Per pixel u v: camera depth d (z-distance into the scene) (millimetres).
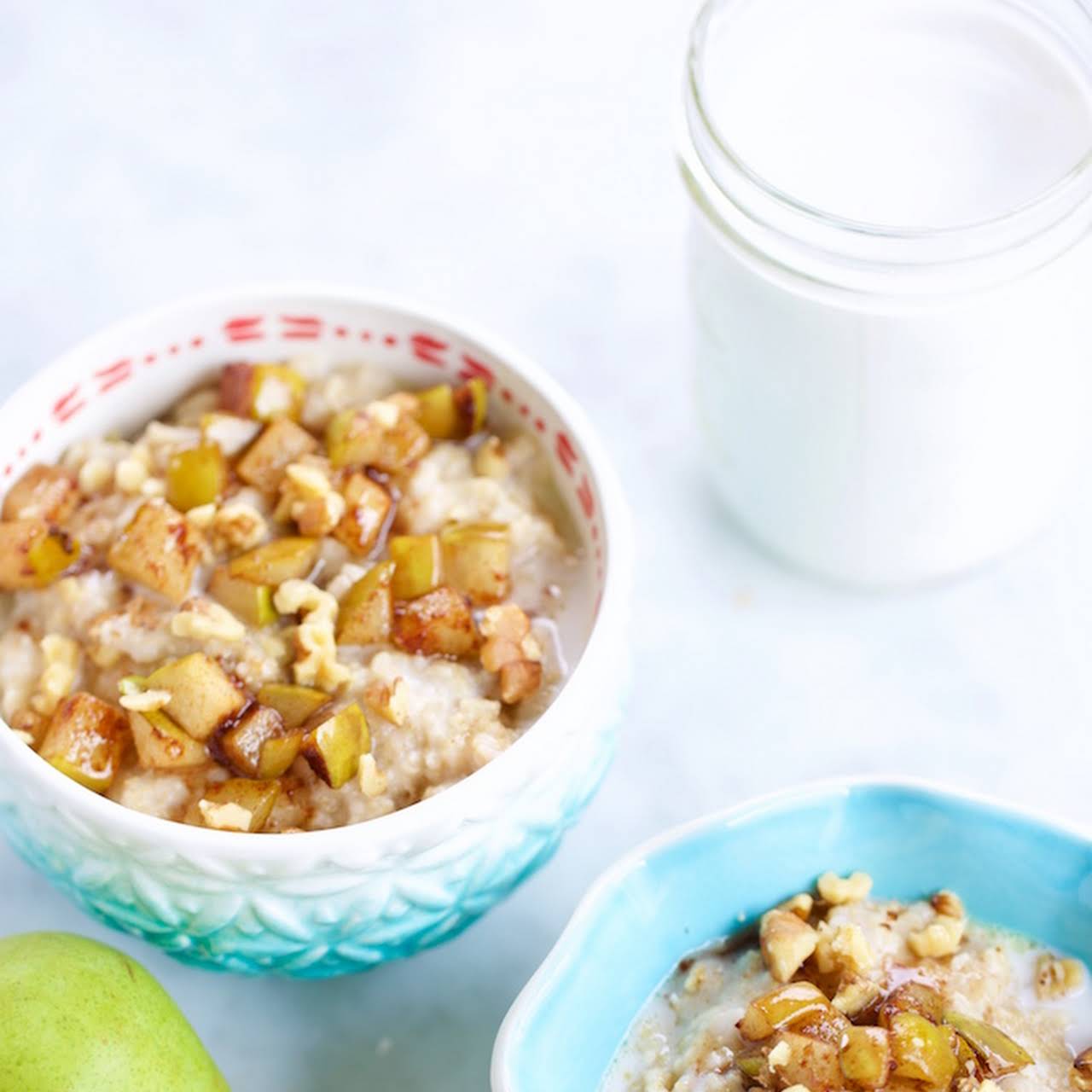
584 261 841
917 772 763
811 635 784
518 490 730
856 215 720
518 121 865
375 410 728
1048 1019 691
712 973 697
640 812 762
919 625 784
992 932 702
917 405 728
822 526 767
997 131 731
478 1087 730
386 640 705
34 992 673
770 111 739
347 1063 734
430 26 883
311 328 745
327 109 867
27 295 835
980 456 743
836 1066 664
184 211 850
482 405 740
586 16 884
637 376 822
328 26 883
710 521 802
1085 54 729
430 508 723
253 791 687
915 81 740
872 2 747
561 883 754
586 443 717
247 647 703
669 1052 689
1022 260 701
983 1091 660
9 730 683
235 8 885
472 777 673
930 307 709
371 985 744
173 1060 684
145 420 751
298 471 720
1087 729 767
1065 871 692
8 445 721
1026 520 772
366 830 668
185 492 725
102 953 690
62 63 875
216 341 743
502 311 832
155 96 869
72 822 677
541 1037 669
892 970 690
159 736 688
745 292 727
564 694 683
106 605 712
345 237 845
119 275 839
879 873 703
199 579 716
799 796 692
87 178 855
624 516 708
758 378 742
